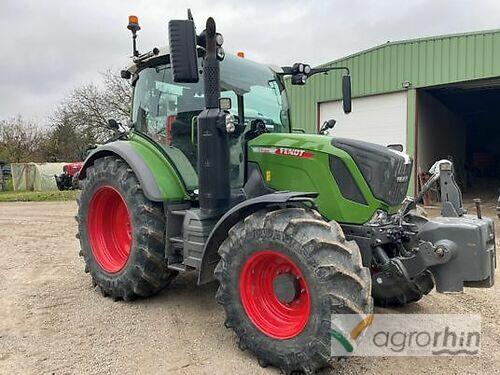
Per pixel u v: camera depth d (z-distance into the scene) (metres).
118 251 4.58
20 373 2.98
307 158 3.57
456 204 3.38
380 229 3.33
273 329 3.05
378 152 3.37
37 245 7.07
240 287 3.16
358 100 14.18
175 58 3.10
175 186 4.08
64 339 3.51
